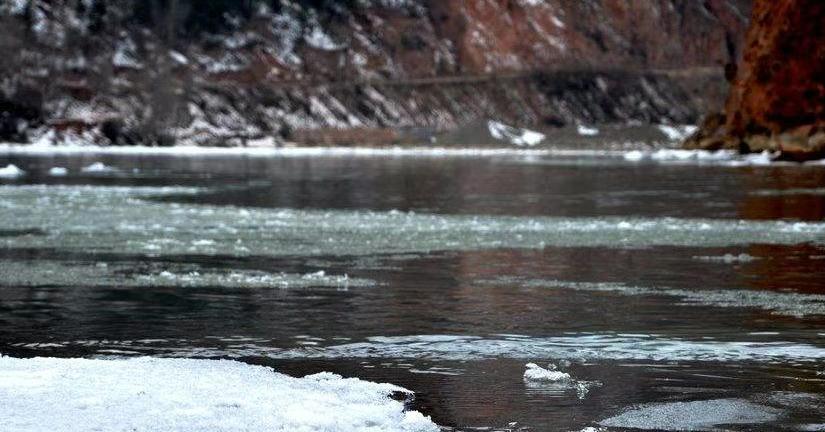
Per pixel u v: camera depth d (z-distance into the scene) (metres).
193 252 35.53
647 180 81.88
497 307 25.05
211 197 61.44
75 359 17.44
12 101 168.38
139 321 23.00
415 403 16.16
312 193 66.00
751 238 40.34
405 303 25.58
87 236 39.94
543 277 30.17
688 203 57.94
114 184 72.88
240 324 22.75
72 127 169.75
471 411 15.75
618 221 47.25
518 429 14.86
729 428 14.95
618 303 25.61
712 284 28.75
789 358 19.44
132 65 191.12
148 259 33.56
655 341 21.02
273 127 197.00
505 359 19.39
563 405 16.11
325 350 20.14
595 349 20.28
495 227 44.38
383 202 59.00
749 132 126.50
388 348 20.38
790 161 114.44
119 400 14.56
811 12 117.00
